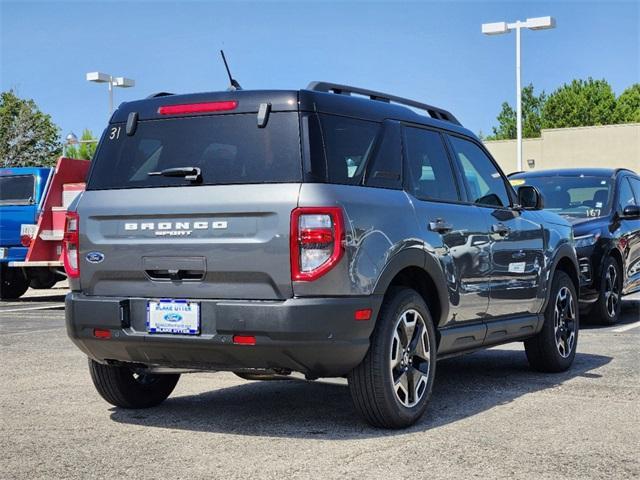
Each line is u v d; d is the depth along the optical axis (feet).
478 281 21.21
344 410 20.35
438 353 19.97
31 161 139.44
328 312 16.61
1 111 140.15
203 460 15.99
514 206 23.75
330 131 17.69
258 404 21.12
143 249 17.92
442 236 19.70
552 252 25.11
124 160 18.79
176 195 17.74
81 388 23.24
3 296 55.01
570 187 39.83
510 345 31.45
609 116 276.41
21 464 15.85
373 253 17.43
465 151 22.43
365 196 17.71
